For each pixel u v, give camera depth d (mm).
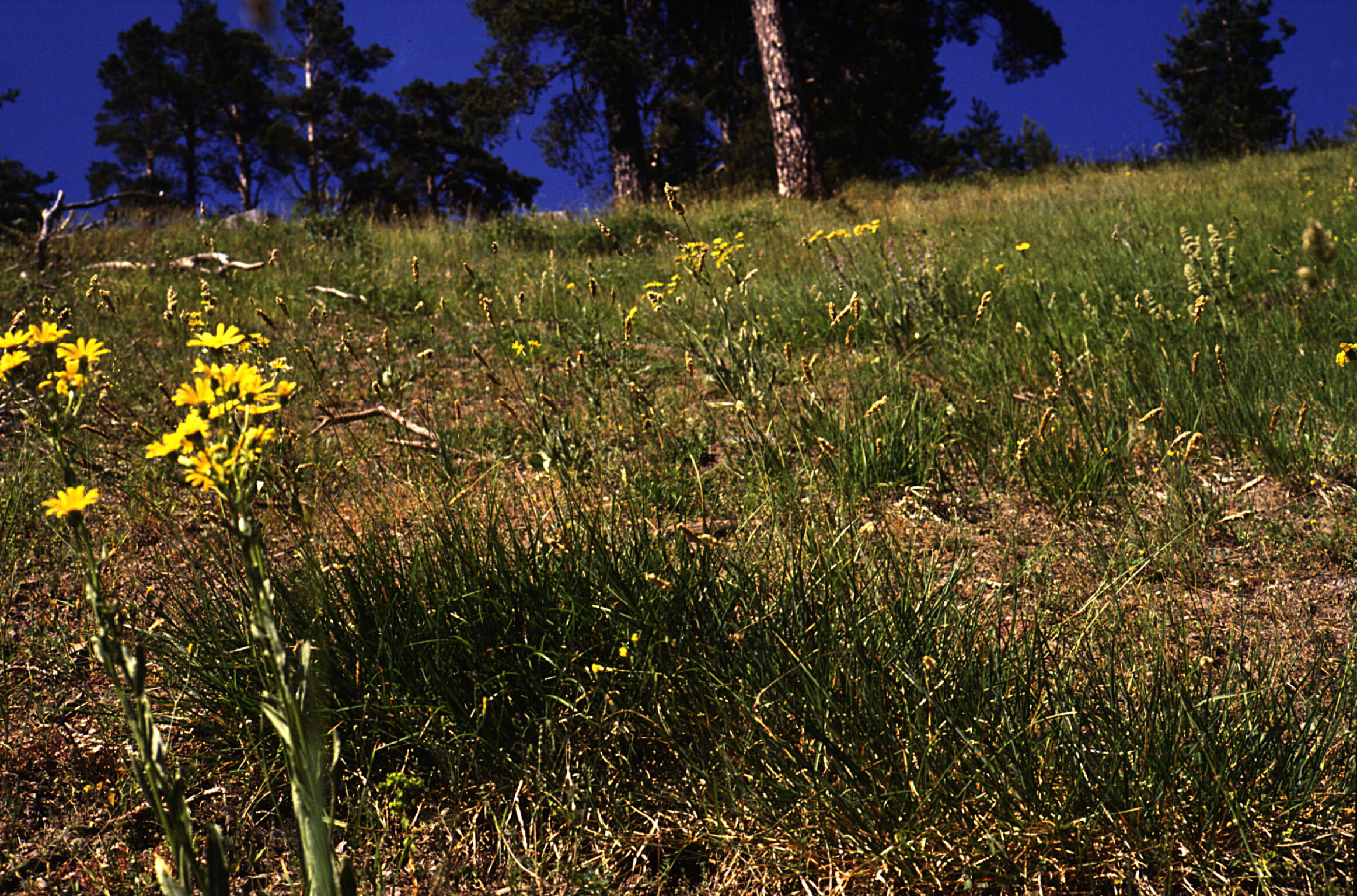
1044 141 23297
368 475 3354
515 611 2088
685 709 1877
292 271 8016
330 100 33500
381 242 10023
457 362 5418
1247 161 15031
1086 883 1619
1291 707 1780
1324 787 1702
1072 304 5250
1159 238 7102
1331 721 1757
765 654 1934
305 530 2248
